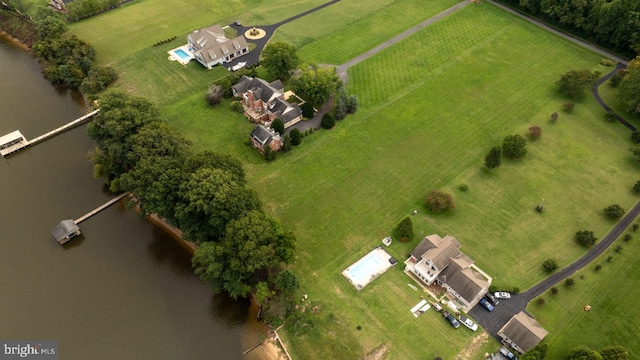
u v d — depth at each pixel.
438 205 106.25
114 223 110.69
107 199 116.06
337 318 88.69
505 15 180.12
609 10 152.75
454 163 120.50
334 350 84.69
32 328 91.00
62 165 124.69
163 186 98.12
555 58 157.25
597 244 101.88
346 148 124.56
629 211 108.81
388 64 154.50
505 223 106.00
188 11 183.38
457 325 87.25
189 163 101.50
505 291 92.38
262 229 89.00
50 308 94.25
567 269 97.06
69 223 107.12
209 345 89.31
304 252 99.56
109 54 159.12
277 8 185.50
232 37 167.38
